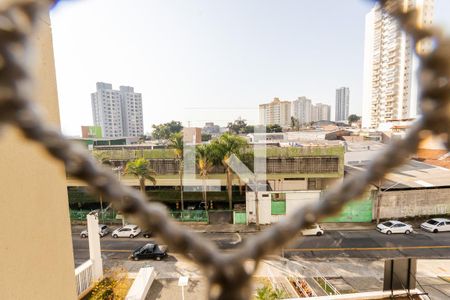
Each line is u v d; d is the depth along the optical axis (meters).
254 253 0.63
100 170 0.59
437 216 22.05
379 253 17.14
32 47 0.50
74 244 20.03
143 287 12.83
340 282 13.84
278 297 7.31
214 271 0.63
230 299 0.63
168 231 0.62
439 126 0.57
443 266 15.37
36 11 0.50
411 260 6.52
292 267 15.23
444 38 0.55
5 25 0.45
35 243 2.43
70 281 2.96
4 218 2.11
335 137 34.78
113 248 18.86
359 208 21.88
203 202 25.00
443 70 0.55
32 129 0.49
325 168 23.08
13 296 2.17
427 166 26.41
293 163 23.28
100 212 23.89
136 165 21.56
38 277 2.45
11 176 2.18
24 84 0.48
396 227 19.89
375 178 0.62
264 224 21.92
